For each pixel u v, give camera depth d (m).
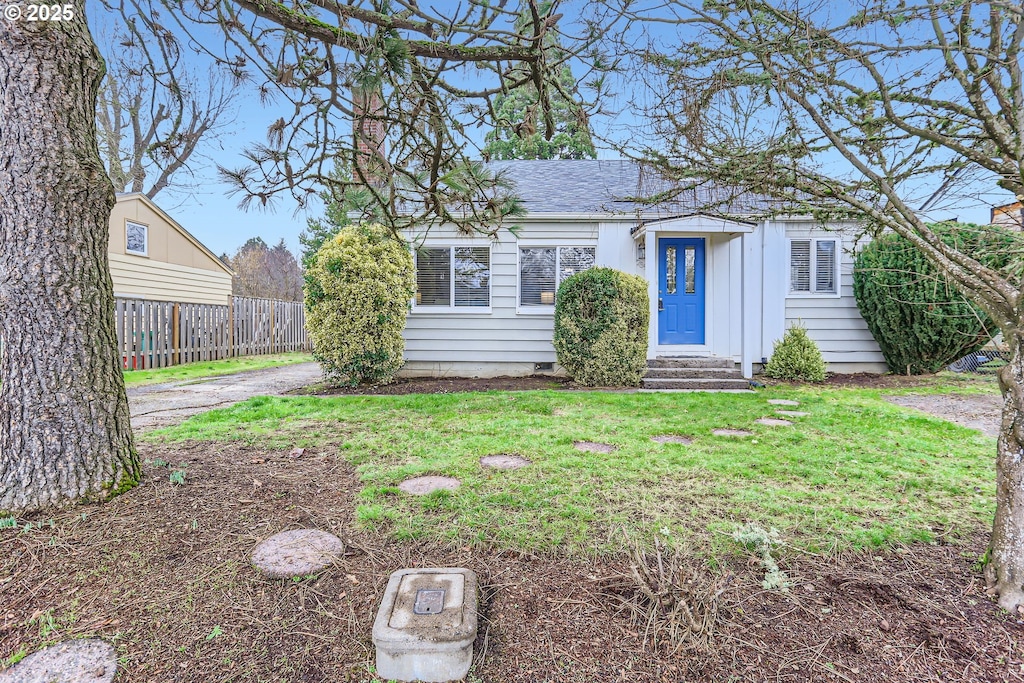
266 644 1.88
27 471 2.77
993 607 2.05
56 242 2.83
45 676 1.72
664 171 3.05
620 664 1.78
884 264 8.34
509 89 3.46
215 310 13.70
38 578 2.24
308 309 8.31
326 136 3.34
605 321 8.07
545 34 2.89
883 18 2.24
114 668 1.76
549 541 2.61
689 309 9.50
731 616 2.01
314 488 3.35
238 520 2.83
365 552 2.52
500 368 9.59
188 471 3.53
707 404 6.45
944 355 8.54
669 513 2.95
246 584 2.24
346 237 8.22
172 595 2.16
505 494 3.24
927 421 5.30
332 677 1.73
